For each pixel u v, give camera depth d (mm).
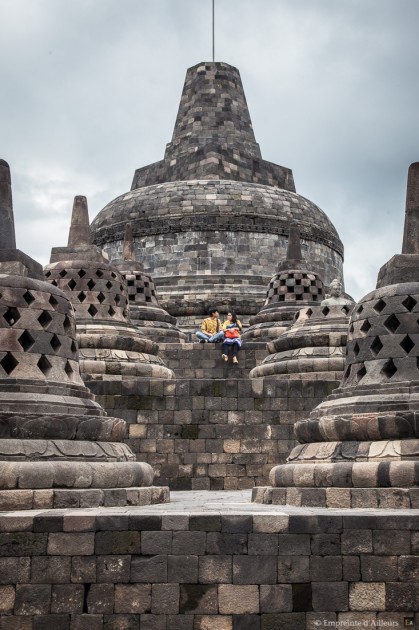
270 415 21297
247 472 20781
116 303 25859
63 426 12898
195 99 46625
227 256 40531
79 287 25500
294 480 13336
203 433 20969
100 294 25562
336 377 24078
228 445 20906
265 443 20953
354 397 13773
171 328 32344
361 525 10633
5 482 11938
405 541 10578
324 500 12531
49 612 10461
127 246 34438
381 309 14383
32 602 10469
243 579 10531
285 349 25797
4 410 12703
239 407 21250
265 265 40781
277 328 31234
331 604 10477
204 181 42594
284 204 42062
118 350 24734
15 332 13570
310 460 13602
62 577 10531
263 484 20734
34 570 10531
